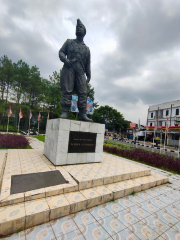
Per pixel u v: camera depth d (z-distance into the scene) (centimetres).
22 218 211
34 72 2703
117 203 308
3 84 2517
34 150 693
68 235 209
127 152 924
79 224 234
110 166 479
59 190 289
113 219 254
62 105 506
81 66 521
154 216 273
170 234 228
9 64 2447
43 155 580
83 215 258
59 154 430
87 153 490
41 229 216
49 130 534
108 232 222
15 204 241
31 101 2850
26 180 316
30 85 2583
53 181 322
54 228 221
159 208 303
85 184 326
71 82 507
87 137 488
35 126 3356
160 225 248
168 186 431
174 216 278
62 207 246
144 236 220
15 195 252
